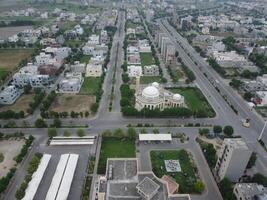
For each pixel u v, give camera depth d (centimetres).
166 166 19400
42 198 16500
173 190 16188
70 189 17238
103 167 18875
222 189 17188
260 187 16650
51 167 19038
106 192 13325
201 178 18562
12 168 18262
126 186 13700
